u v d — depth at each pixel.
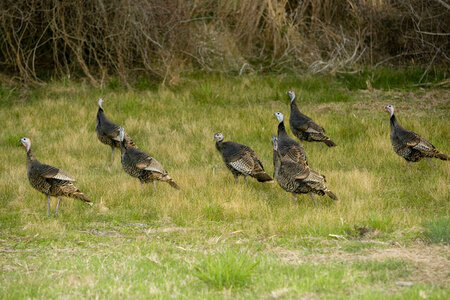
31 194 12.64
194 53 23.50
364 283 7.66
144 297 7.16
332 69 22.95
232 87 21.77
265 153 15.65
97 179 13.61
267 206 11.78
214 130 17.44
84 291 7.43
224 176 13.92
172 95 20.73
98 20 21.23
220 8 24.61
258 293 7.37
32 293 7.34
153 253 9.11
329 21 24.77
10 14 21.00
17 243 9.92
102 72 22.38
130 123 17.77
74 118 18.50
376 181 13.21
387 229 10.38
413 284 7.60
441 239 9.59
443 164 14.42
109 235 10.47
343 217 10.87
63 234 10.38
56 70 22.22
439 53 23.69
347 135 16.86
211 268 7.75
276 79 22.48
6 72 22.48
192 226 10.92
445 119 18.00
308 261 8.70
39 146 16.30
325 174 13.64
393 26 24.73
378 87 22.30
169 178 12.65
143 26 21.41
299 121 15.77
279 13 24.16
